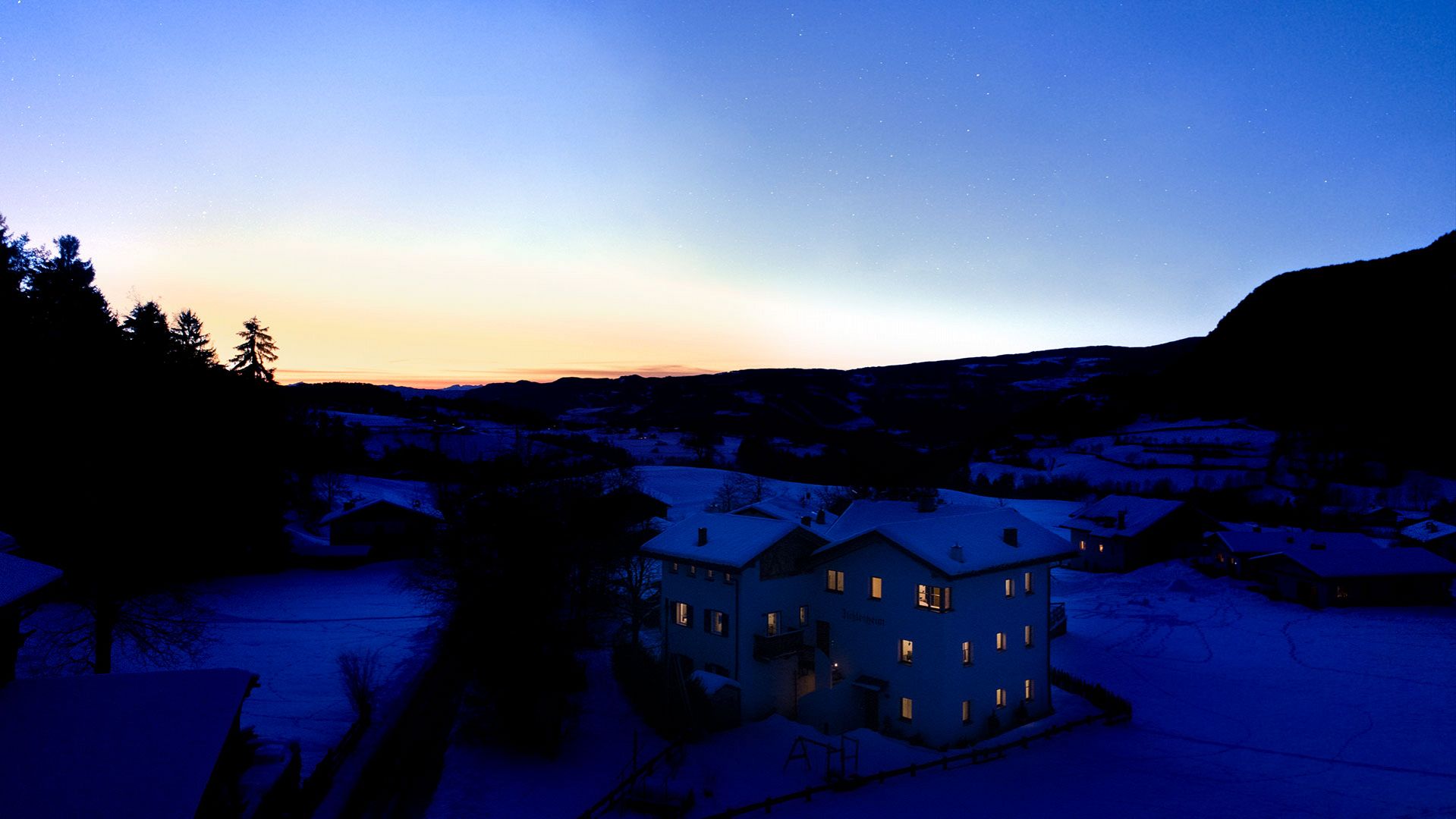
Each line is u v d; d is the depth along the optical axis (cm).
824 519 4816
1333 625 5741
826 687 3684
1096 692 3988
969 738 3331
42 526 4106
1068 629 5750
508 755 3011
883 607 3544
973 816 2586
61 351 5397
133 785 1603
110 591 3228
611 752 3094
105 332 6078
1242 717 3853
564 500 4497
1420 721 3772
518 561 3400
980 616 3441
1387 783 2984
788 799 2642
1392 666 4741
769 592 3706
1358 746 3438
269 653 4188
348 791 2583
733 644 3619
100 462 3794
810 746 3219
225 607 5228
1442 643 5234
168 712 1866
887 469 13575
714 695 3381
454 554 3672
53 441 4400
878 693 3541
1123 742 3456
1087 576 7775
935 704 3284
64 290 6112
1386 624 5750
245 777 2191
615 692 3853
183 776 1658
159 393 5719
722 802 2648
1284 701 4119
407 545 7462
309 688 3638
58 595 4584
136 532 3638
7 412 4525
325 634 4678
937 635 3303
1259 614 6119
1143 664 4844
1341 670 4675
